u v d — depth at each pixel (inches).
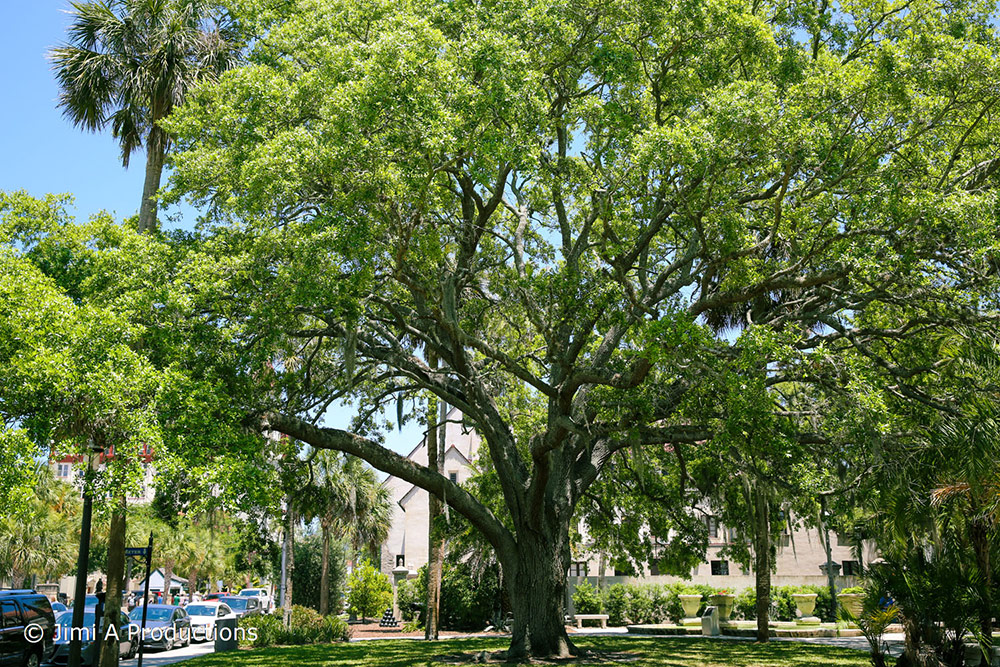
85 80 757.9
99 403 474.3
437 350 732.0
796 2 688.4
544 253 836.6
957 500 585.0
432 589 1217.4
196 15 774.5
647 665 695.7
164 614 1186.6
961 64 512.1
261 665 765.9
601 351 703.1
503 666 703.1
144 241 607.8
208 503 516.4
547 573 760.3
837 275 560.4
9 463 442.6
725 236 582.6
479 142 540.4
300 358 852.6
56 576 2010.3
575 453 799.1
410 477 746.8
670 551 1008.9
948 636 590.9
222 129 606.5
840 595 1133.7
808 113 542.6
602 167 613.9
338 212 546.0
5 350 470.6
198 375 565.6
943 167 591.8
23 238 622.2
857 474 641.6
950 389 591.8
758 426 580.4
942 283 567.8
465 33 592.7
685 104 649.6
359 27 600.1
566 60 615.8
